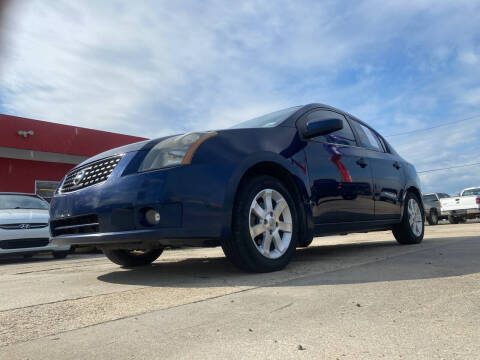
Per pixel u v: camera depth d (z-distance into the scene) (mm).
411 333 1298
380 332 1321
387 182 4121
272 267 2730
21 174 13891
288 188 3082
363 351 1159
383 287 2029
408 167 4758
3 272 4074
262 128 3020
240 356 1168
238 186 2660
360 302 1734
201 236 2426
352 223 3533
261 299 1889
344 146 3688
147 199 2447
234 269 3002
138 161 2646
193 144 2574
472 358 1077
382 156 4254
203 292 2150
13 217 6027
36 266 4773
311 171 3152
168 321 1595
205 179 2486
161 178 2451
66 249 6523
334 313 1574
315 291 2010
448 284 2027
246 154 2699
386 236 7023
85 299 2162
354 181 3586
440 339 1230
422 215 4836
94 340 1408
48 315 1820
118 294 2264
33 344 1399
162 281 2652
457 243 4293
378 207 3914
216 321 1549
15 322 1707
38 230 6090
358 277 2354
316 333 1341
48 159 14195
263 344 1259
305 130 3322
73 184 2955
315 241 7172
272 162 2852
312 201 3096
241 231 2590
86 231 2777
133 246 2762
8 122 12281
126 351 1272
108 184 2641
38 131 12875
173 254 5203
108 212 2582
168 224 2412
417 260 2982
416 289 1944
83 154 13883
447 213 16562
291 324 1456
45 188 14398
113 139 14805
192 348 1262
